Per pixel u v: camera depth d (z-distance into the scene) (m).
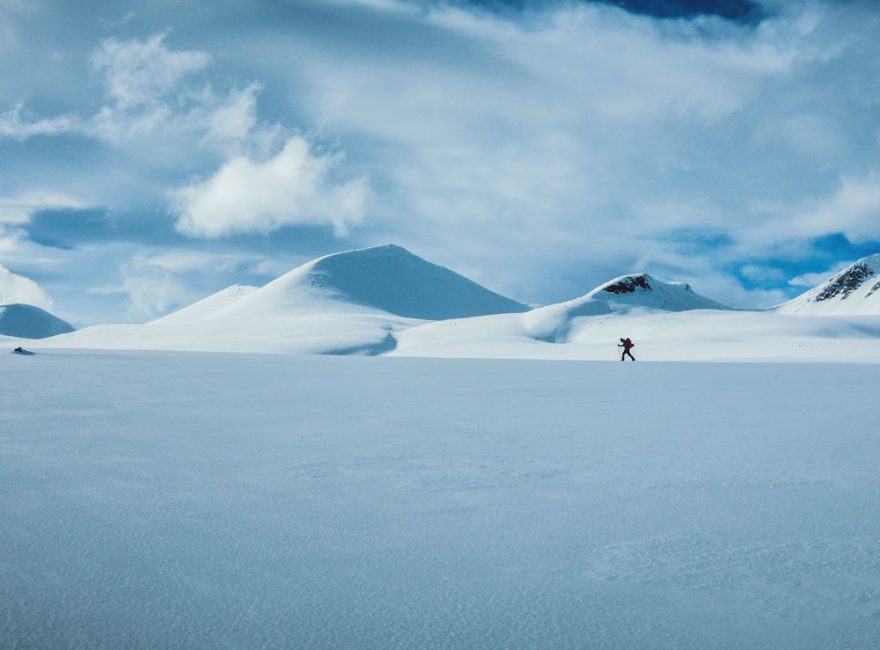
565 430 8.53
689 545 3.83
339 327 119.88
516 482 5.45
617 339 128.12
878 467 6.02
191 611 2.90
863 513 4.48
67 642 2.60
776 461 6.34
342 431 8.37
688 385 16.86
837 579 3.31
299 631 2.72
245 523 4.24
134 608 2.93
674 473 5.79
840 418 9.72
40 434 7.99
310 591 3.13
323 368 25.75
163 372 21.16
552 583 3.25
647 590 3.17
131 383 16.27
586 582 3.27
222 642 2.62
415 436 7.97
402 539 3.93
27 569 3.38
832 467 6.04
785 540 3.92
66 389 14.37
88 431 8.27
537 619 2.85
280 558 3.58
